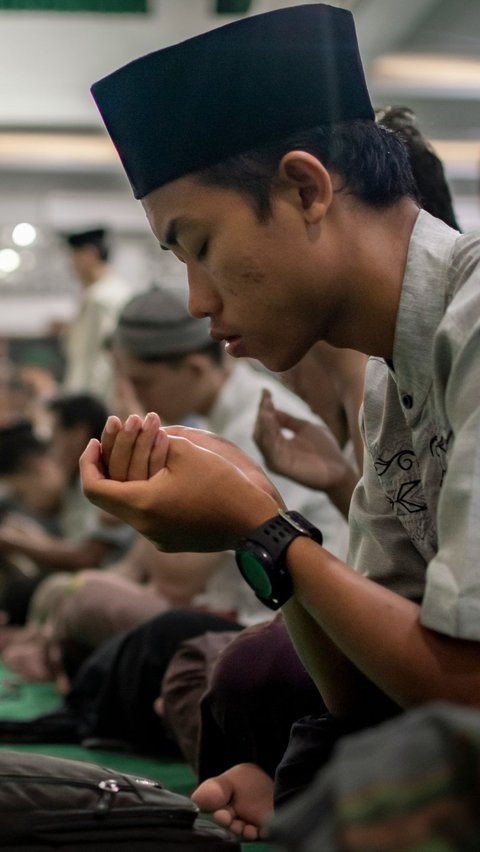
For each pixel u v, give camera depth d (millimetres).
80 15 7855
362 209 1342
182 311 3162
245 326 1365
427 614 1202
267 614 2902
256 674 1896
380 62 7340
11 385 9281
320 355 2107
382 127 1416
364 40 6852
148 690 2613
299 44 1322
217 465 1350
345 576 1270
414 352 1348
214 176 1314
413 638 1217
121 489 1351
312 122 1327
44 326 11805
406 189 1389
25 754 1481
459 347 1235
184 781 2395
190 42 1306
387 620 1233
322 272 1332
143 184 1367
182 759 2680
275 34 1312
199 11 7734
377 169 1351
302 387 2188
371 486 1513
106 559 4625
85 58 8375
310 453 2123
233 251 1326
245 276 1334
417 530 1442
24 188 10797
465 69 7426
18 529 5270
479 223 9469
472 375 1220
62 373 11594
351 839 766
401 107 2188
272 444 2098
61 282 11734
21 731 2832
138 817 1409
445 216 2123
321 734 1559
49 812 1372
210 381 3135
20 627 5008
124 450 1358
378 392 1476
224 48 1305
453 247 1348
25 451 6070
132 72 1341
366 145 1354
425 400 1364
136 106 1336
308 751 1557
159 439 1357
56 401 5172
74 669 3549
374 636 1233
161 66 1323
